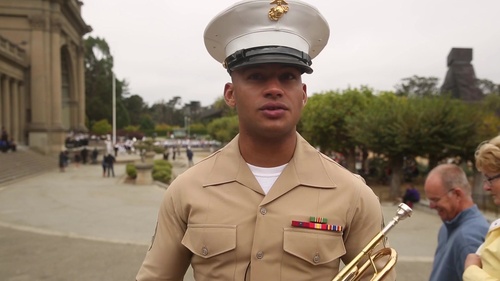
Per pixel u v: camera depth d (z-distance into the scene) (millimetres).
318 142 27734
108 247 8891
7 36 39656
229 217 1534
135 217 12633
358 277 1506
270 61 1484
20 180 23578
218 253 1509
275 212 1520
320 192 1565
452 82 32812
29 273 7113
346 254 1644
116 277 6965
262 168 1619
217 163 1659
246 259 1497
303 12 1629
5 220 11891
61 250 8602
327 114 25969
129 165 24719
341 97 26891
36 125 39438
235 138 1742
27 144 39594
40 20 39875
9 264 7621
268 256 1476
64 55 48906
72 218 12344
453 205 2818
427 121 17938
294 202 1540
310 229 1498
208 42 1800
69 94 52000
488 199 17125
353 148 27703
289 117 1526
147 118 107500
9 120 36812
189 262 1732
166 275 1656
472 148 18047
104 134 70188
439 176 2873
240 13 1599
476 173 17875
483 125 18734
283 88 1522
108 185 21406
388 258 1549
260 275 1461
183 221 1636
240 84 1558
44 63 40125
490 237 2158
